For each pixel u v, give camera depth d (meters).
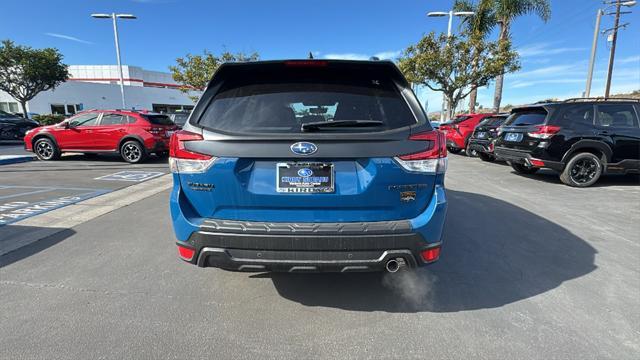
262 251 2.22
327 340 2.29
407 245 2.23
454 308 2.67
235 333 2.35
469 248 3.82
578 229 4.46
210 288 2.94
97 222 4.69
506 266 3.38
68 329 2.36
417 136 2.25
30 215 4.98
